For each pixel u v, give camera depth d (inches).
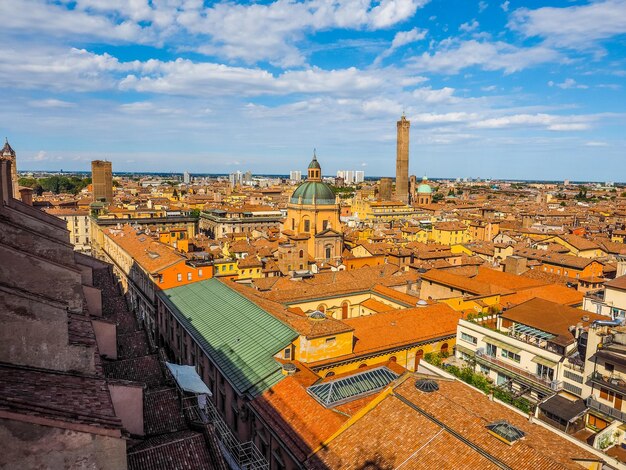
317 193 5418.3
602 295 2974.9
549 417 1871.3
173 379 1720.0
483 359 2363.4
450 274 3695.9
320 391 1701.5
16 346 890.1
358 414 1464.1
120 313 2479.1
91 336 1064.2
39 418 629.3
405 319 2714.1
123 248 4687.5
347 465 1323.8
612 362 1817.2
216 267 4466.0
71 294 1240.8
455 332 2687.0
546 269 5344.5
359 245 5620.1
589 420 1867.6
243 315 2479.1
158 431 1373.0
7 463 619.8
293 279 3828.7
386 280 3858.3
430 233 7760.8
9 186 1788.9
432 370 2146.9
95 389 860.6
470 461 1200.8
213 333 2404.0
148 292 3700.8
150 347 2158.0
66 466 658.2
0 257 1145.4
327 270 4623.5
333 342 2218.3
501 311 2906.0
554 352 2101.4
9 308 877.8
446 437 1291.8
